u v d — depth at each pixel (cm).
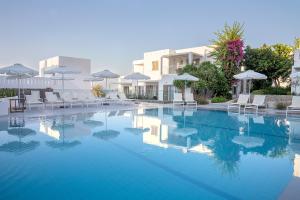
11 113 1339
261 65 2453
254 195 399
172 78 2584
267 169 525
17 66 1401
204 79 2336
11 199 378
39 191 407
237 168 530
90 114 1445
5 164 536
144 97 2916
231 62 2412
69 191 407
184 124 1155
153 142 771
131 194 400
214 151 673
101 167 527
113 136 855
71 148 680
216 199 384
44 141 752
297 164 558
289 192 399
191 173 497
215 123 1191
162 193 403
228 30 2525
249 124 1162
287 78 2509
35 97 1620
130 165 543
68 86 2442
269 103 1711
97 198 383
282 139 841
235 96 2620
